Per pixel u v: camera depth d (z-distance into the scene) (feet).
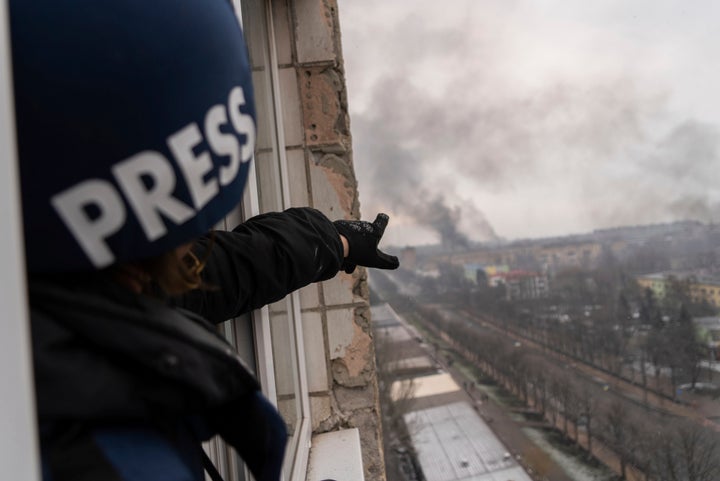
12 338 0.80
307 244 3.01
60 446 1.16
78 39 1.11
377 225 3.59
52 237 1.17
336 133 5.71
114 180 1.19
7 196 0.81
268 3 5.45
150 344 1.29
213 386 1.44
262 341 4.02
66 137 1.12
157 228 1.29
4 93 0.82
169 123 1.25
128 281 1.47
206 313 2.65
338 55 5.75
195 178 1.33
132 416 1.26
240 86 1.50
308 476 4.94
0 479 0.76
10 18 1.08
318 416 5.81
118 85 1.15
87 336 1.22
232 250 2.75
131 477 1.18
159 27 1.22
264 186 5.15
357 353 5.84
